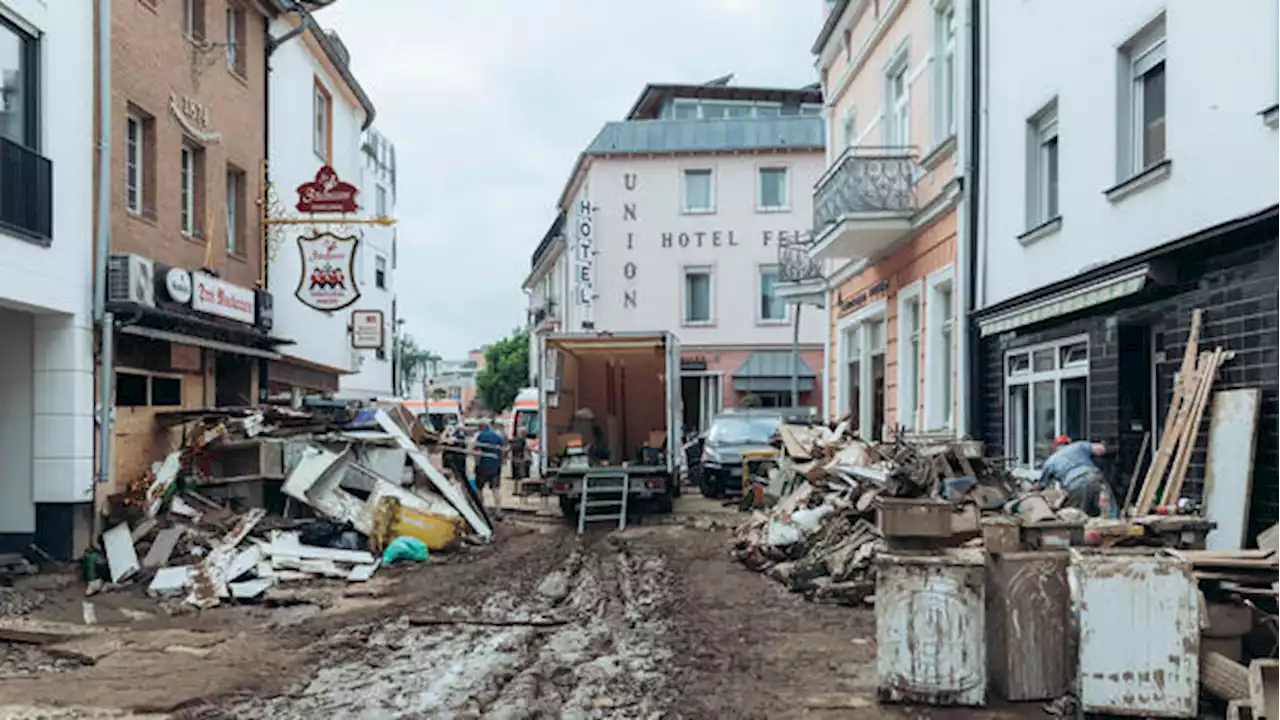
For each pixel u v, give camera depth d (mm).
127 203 12930
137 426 13133
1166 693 5629
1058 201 11883
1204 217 8945
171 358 13984
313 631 8742
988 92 13922
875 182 16453
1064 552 6109
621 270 35938
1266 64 8070
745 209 35875
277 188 18938
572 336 18062
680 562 12688
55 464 11523
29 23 10750
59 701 6504
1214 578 5812
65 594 10438
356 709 6320
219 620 9289
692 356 35875
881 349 19469
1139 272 9453
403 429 15812
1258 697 5152
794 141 35688
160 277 12898
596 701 6410
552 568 12438
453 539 13898
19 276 10484
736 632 8477
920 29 16281
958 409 14617
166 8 13977
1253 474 8047
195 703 6480
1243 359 8398
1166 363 9656
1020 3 12914
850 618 9023
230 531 12109
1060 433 11930
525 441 24828
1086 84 11195
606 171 36000
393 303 34938
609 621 9062
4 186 10305
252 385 16922
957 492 10312
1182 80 9266
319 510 13195
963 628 6027
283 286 19453
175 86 14273
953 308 14930
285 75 19516
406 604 10031
